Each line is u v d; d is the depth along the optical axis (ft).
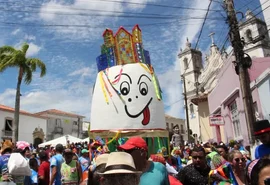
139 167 12.16
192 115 171.12
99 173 9.43
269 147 16.05
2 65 72.59
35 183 23.25
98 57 34.19
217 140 71.61
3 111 118.52
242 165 14.07
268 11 53.47
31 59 74.79
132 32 34.04
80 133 172.86
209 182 14.70
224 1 38.17
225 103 62.08
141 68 32.07
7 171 16.62
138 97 30.53
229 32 37.65
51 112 160.86
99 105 31.45
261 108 46.37
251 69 52.85
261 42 145.07
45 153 26.55
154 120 30.55
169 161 30.19
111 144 29.48
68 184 23.40
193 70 183.52
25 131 125.70
